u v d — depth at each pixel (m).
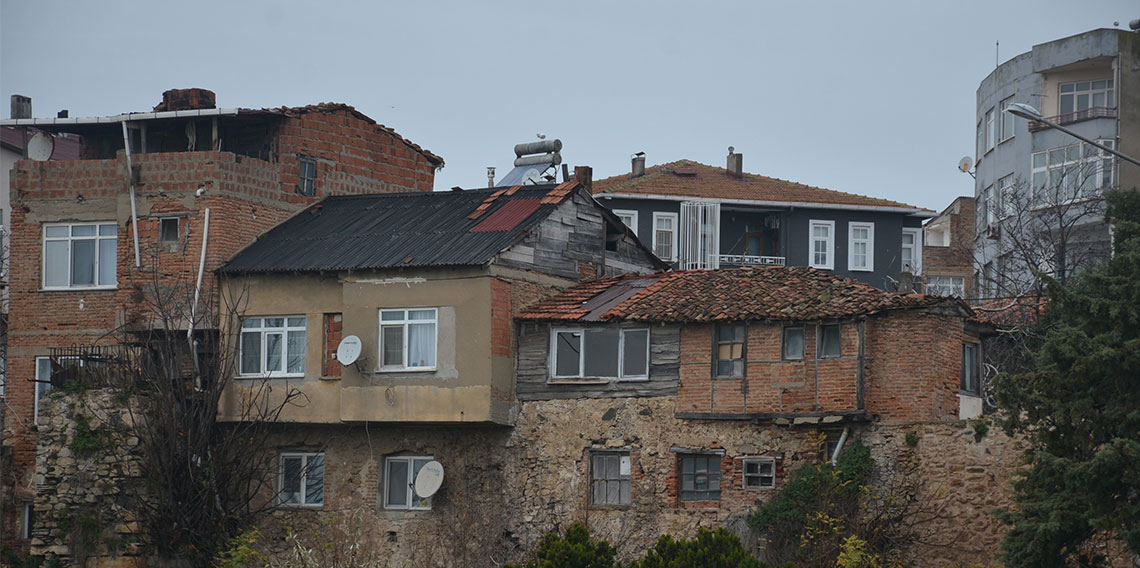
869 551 46.41
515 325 54.59
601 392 53.00
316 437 56.44
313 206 63.12
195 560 54.28
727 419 50.69
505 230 56.00
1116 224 42.34
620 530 51.44
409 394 54.09
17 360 62.06
